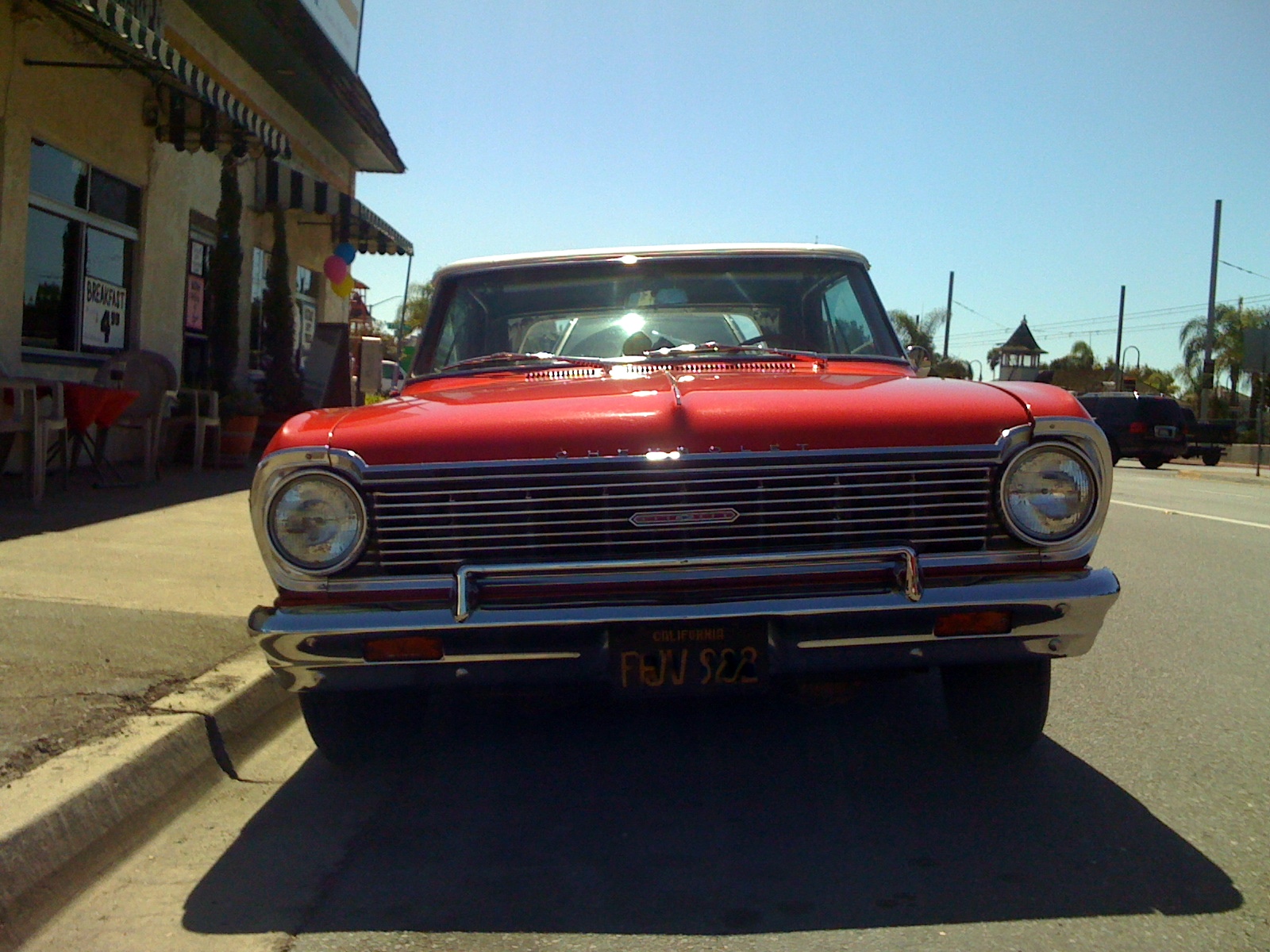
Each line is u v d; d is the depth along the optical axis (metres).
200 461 10.55
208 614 5.25
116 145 10.70
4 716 3.85
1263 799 3.75
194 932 2.91
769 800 3.75
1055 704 4.82
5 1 8.62
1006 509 3.26
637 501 3.23
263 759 4.21
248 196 13.91
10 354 9.02
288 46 12.86
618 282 4.91
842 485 3.24
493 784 3.95
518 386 4.11
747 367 4.43
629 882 3.16
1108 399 26.34
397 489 3.24
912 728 4.48
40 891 2.99
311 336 17.44
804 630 3.23
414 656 3.26
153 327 11.62
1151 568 8.49
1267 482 20.48
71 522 7.45
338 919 2.97
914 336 54.94
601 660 3.26
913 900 3.02
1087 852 3.32
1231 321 44.22
